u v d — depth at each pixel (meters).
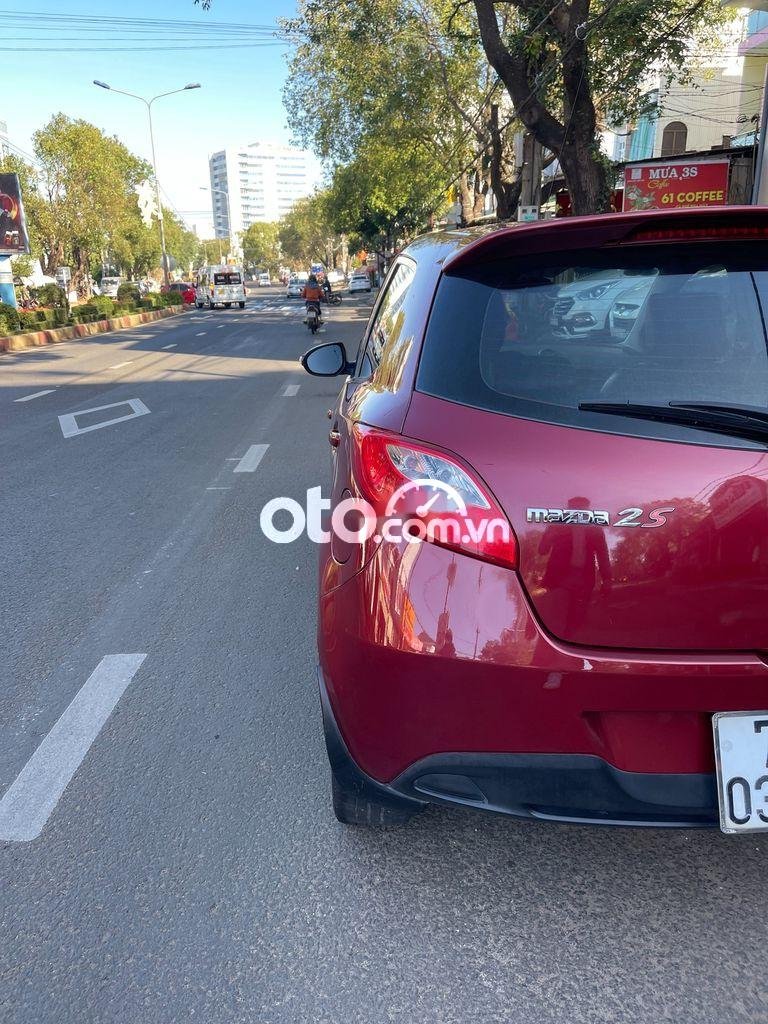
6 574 4.90
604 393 1.85
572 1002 1.91
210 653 3.79
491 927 2.14
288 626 4.06
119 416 10.79
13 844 2.52
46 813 2.67
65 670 3.66
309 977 2.00
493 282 2.02
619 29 12.02
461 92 26.62
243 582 4.66
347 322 29.98
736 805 1.77
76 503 6.47
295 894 2.28
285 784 2.79
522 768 1.82
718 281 1.93
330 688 2.08
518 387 1.88
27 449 8.78
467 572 1.79
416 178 33.19
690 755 1.80
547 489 1.75
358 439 2.05
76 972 2.03
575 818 1.83
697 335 1.90
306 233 113.12
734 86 24.94
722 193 15.57
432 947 2.08
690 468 1.73
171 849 2.48
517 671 1.76
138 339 26.33
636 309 1.94
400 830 2.54
